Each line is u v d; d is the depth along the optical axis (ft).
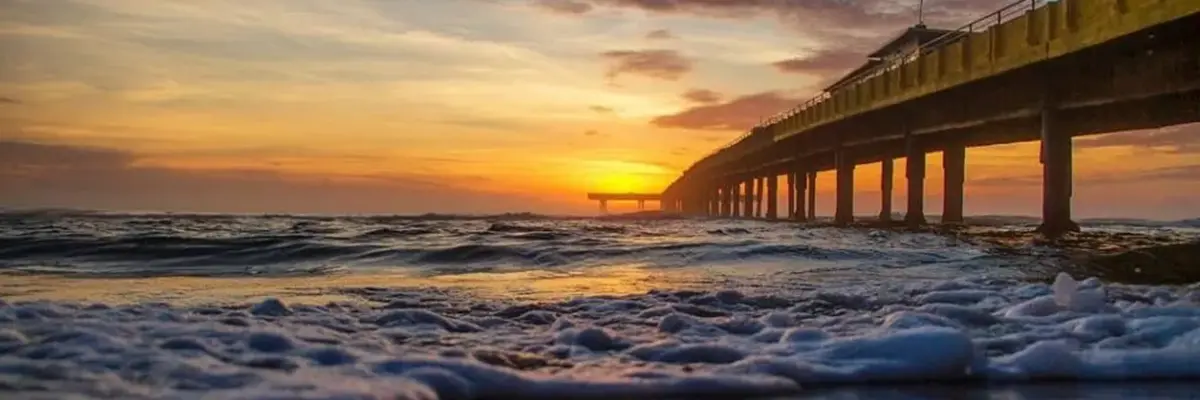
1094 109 82.58
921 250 62.03
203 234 78.18
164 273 46.01
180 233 79.61
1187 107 80.02
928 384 16.67
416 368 15.57
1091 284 30.96
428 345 19.72
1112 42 66.08
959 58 88.63
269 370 15.20
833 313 25.76
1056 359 17.43
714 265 51.08
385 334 21.15
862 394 15.76
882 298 28.89
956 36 91.20
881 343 17.84
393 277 43.09
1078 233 87.56
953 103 102.58
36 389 13.16
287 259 56.44
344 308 26.23
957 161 138.62
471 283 38.78
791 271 45.96
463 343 20.15
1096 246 71.72
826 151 163.22
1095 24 66.59
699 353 18.65
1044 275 40.47
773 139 173.78
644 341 20.34
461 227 114.11
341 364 15.96
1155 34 62.90
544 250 59.82
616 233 94.99
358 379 14.32
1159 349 18.61
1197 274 38.93
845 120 127.75
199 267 50.70
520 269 49.39
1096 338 20.48
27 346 16.26
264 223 130.72
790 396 15.61
